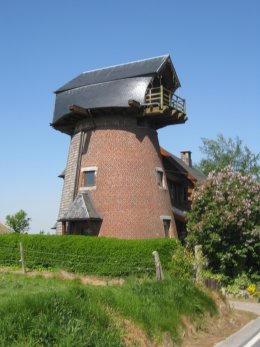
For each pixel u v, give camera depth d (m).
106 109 28.25
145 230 27.45
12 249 23.50
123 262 21.38
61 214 29.50
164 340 10.45
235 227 23.27
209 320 13.45
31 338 7.56
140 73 28.02
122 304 10.58
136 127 29.03
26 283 15.36
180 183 36.44
